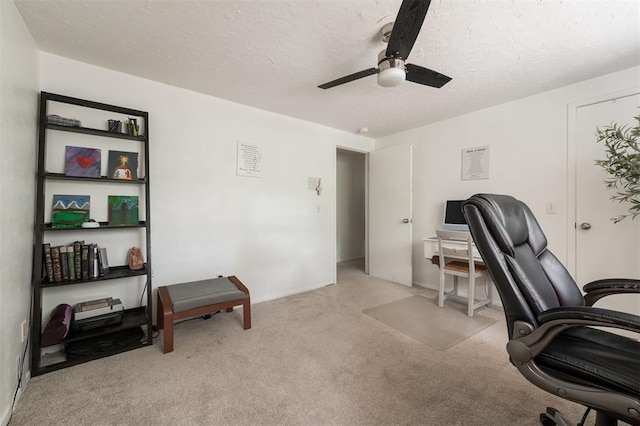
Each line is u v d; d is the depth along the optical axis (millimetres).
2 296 1271
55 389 1506
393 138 3947
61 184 1924
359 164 5676
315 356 1860
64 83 1918
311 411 1354
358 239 5695
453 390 1507
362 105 2822
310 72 2123
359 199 5703
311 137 3416
